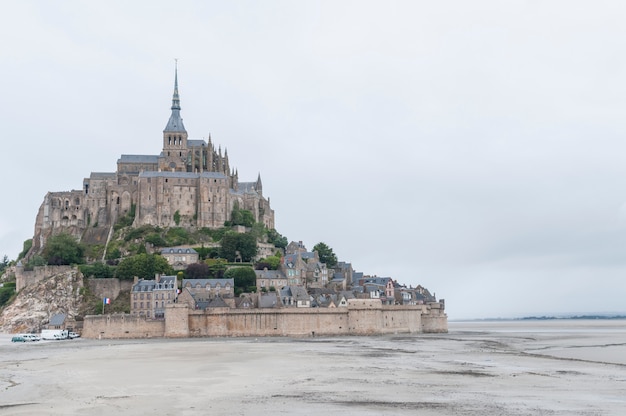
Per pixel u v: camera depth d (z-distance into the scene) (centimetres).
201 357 12781
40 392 8231
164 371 10394
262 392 8188
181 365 11281
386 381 9200
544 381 9275
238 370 10500
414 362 11875
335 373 10100
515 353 14375
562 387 8694
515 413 6875
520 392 8244
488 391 8319
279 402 7456
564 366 11356
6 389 8519
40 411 6938
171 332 19938
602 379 9519
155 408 7081
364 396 7888
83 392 8206
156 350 14700
